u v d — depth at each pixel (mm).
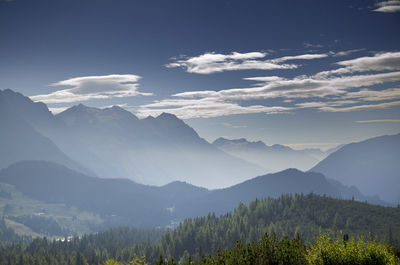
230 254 54625
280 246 49750
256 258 50469
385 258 40344
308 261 43688
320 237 44500
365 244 42750
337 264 41312
